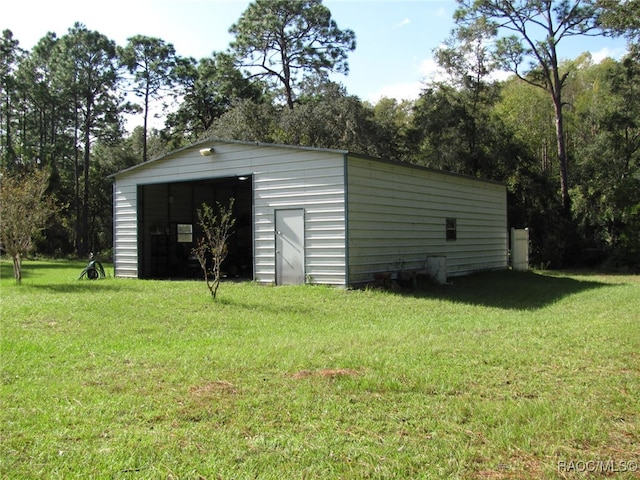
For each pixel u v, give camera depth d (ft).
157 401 14.20
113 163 135.03
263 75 113.91
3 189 45.62
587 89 139.44
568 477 10.21
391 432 12.21
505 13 83.97
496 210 64.64
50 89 119.03
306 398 14.35
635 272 65.16
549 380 16.10
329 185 39.83
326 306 31.86
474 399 14.34
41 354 19.49
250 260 64.28
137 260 53.11
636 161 88.17
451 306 32.71
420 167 47.21
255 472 10.36
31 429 12.39
